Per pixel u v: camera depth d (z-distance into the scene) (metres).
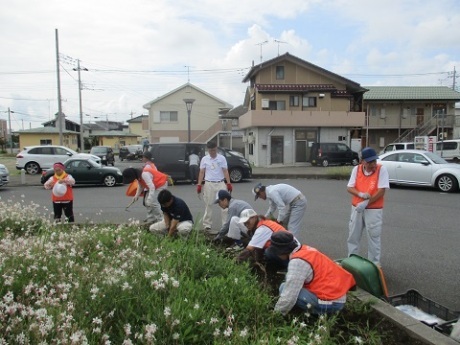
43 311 2.39
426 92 39.25
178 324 2.67
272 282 4.31
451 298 4.51
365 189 5.12
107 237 5.13
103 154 31.05
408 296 3.99
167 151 16.88
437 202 11.41
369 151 5.05
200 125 42.00
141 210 10.56
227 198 5.93
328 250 6.51
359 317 3.52
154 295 3.07
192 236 5.13
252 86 33.03
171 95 41.53
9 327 2.29
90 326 2.57
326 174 19.50
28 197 13.50
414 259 5.98
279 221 5.71
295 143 28.50
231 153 17.95
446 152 25.73
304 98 30.12
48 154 22.02
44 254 3.78
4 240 4.16
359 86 31.19
